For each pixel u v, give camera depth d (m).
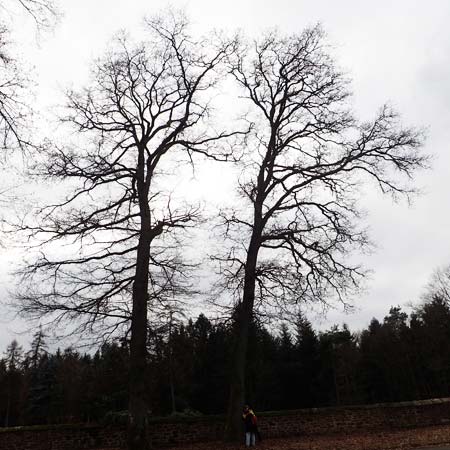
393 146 22.25
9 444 17.08
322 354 51.53
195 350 20.47
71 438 17.56
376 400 55.28
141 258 17.47
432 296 56.09
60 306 16.14
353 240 21.41
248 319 19.95
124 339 17.02
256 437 18.38
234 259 20.52
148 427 16.52
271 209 21.47
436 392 53.47
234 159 21.47
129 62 20.66
